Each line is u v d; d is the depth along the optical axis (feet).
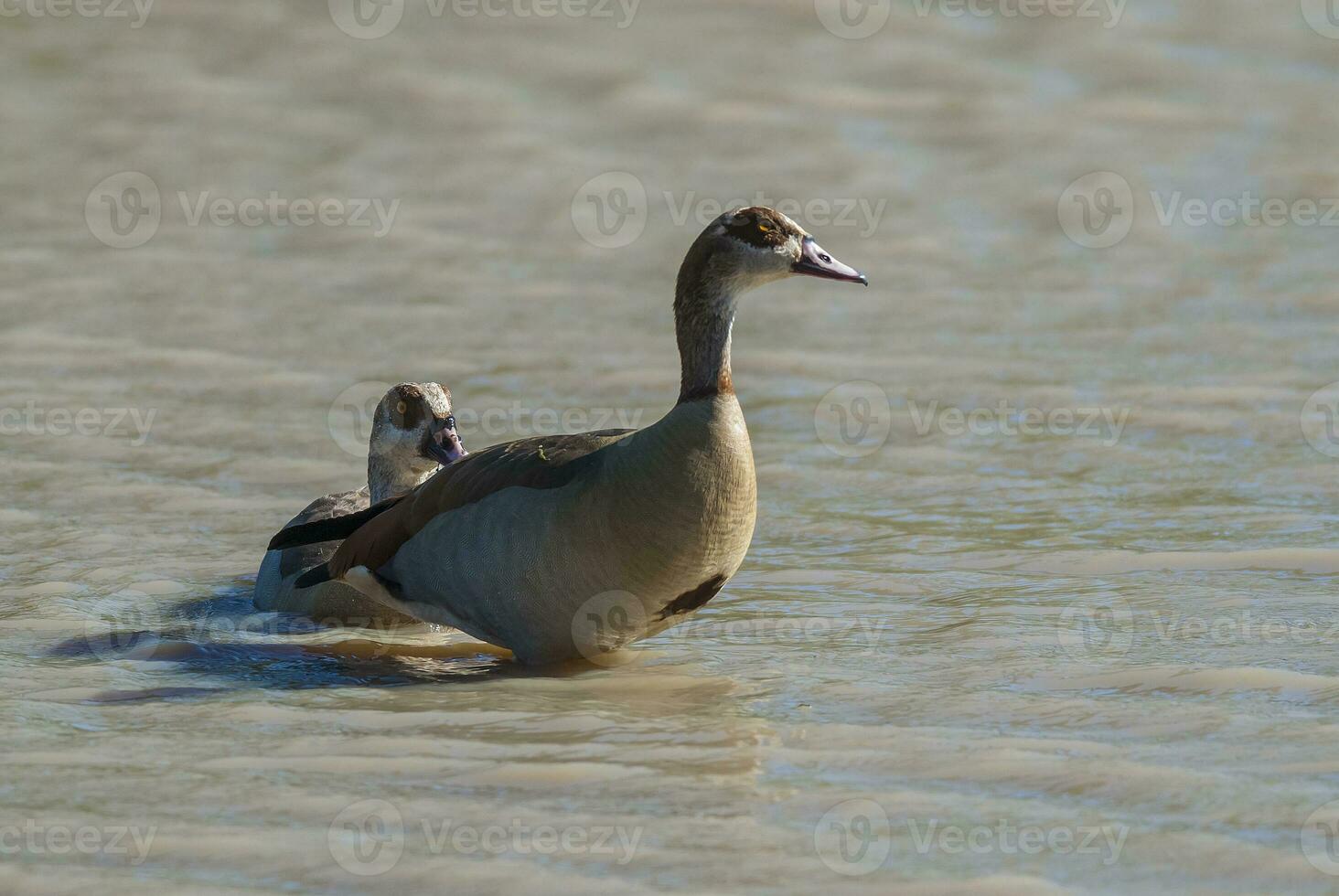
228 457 60.49
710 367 40.50
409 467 49.24
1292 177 101.19
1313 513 53.47
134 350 72.90
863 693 38.99
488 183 99.81
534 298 82.17
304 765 34.47
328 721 37.52
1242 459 59.67
